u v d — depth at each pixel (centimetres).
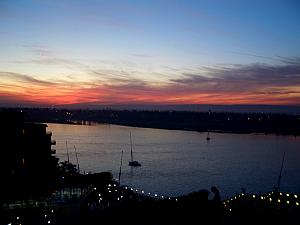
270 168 14200
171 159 16512
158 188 9581
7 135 4909
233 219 3456
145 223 3484
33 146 5094
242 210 3594
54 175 5300
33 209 4106
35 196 4903
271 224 3209
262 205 3591
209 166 14425
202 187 9900
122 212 3691
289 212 3403
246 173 12812
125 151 19312
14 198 4756
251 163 15650
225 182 10900
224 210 3678
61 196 4878
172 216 3575
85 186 5653
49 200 4603
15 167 4903
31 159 5056
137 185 9975
